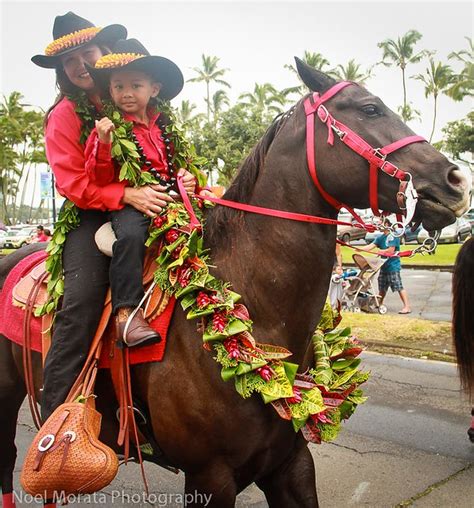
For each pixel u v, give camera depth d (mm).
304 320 2141
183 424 2121
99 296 2250
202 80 41500
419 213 1963
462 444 4203
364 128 1988
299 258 2092
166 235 2223
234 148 27594
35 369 2598
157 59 2318
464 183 1894
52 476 2012
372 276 9383
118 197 2236
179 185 2318
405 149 1946
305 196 2090
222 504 2133
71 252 2312
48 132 2338
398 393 5285
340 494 3510
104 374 2357
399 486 3600
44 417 2256
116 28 2600
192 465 2176
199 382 2088
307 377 2178
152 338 2061
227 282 2170
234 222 2238
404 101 38906
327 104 2064
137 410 2260
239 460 2119
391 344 6801
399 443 4246
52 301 2391
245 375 1978
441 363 6117
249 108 29750
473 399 3902
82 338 2213
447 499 3424
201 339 2100
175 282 2121
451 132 34938
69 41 2521
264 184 2170
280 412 1943
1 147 47312
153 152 2441
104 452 2047
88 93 2531
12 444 3047
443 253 19312
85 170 2238
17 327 2629
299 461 2314
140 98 2365
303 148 2090
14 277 2816
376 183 1967
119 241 2170
